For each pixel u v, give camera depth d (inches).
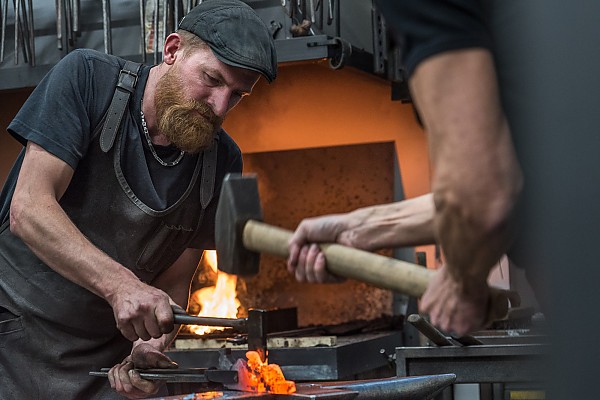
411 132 161.8
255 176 51.3
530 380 91.2
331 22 136.3
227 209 50.7
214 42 87.0
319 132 165.3
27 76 142.9
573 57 28.9
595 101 28.6
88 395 93.6
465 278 42.3
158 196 91.9
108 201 91.0
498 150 36.9
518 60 33.6
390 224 50.1
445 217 39.1
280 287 172.1
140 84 91.1
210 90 87.6
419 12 37.5
